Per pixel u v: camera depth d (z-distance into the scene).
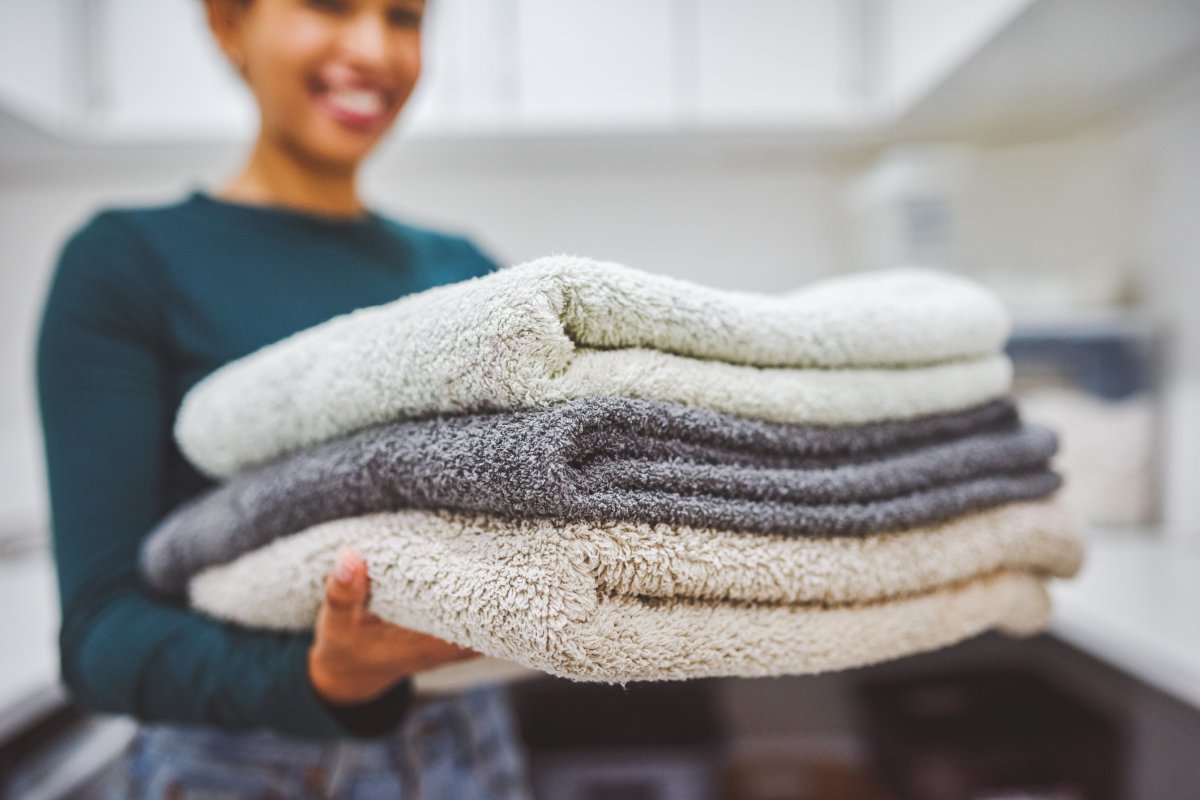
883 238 1.33
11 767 0.75
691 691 1.25
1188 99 1.05
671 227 1.50
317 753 0.51
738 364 0.32
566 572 0.27
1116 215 1.20
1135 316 1.17
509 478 0.27
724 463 0.30
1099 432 1.16
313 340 0.37
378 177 1.49
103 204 1.44
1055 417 1.17
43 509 1.46
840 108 1.25
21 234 1.44
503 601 0.27
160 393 0.51
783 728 1.39
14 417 1.45
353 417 0.34
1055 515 0.39
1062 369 1.16
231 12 0.57
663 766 1.15
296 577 0.35
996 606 0.37
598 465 0.28
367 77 0.55
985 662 1.29
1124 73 1.04
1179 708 0.88
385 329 0.32
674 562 0.28
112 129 1.20
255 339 0.53
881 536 0.33
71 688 0.46
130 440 0.47
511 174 1.50
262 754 0.51
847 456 0.33
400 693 0.41
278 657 0.39
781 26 1.23
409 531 0.31
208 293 0.53
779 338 0.32
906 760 1.12
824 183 1.50
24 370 1.45
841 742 1.38
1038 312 1.18
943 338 0.36
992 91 1.11
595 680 0.27
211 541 0.39
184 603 0.46
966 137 1.35
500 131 1.24
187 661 0.40
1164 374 1.13
